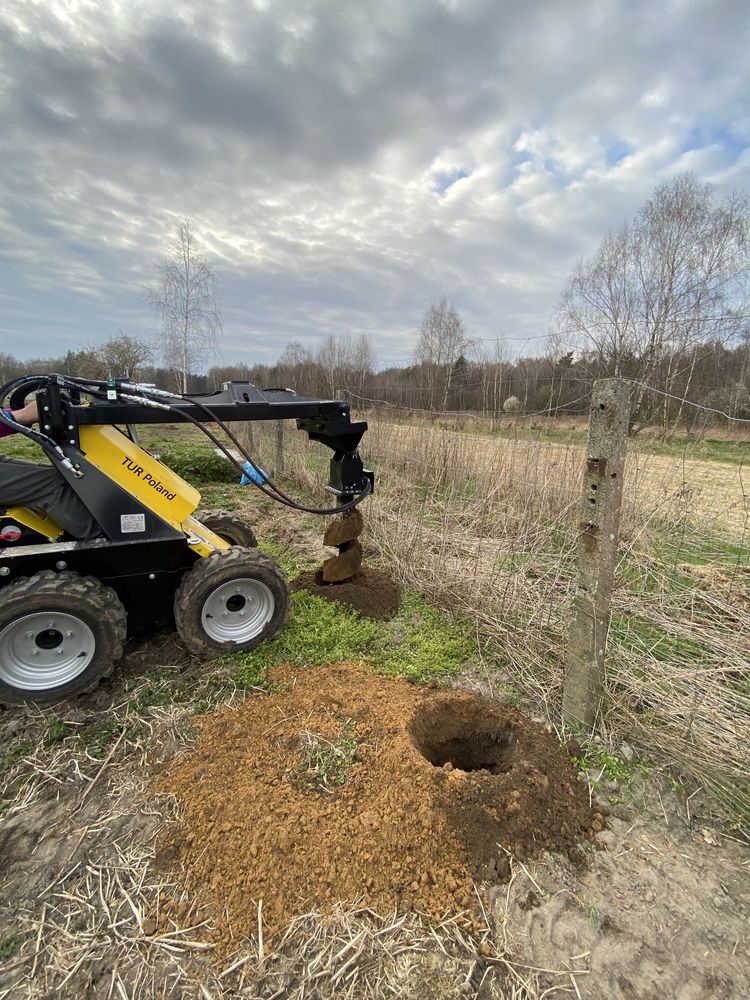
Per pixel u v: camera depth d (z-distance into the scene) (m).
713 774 2.37
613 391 2.25
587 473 2.43
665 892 1.91
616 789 2.36
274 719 2.71
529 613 3.60
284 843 1.97
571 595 3.66
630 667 2.94
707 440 6.76
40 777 2.38
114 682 3.10
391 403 10.12
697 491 5.34
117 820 2.16
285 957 1.67
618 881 1.95
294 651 3.44
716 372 9.70
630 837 2.13
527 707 2.94
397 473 7.96
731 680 2.94
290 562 5.06
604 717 2.69
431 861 1.95
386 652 3.48
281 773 2.32
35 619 2.82
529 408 7.39
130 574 3.20
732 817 2.23
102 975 1.64
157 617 3.37
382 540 5.29
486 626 3.66
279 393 3.62
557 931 1.77
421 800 2.11
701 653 3.24
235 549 3.40
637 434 6.98
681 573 4.32
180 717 2.76
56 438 2.90
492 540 5.04
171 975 1.63
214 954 1.69
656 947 1.72
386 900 1.84
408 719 2.63
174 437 14.80
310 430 3.86
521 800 2.14
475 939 1.74
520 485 5.97
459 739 2.83
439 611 4.04
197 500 3.29
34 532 3.13
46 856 2.01
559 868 1.98
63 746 2.58
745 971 1.65
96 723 2.75
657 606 3.73
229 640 3.35
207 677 3.13
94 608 2.85
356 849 1.96
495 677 3.22
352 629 3.70
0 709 2.86
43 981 1.62
